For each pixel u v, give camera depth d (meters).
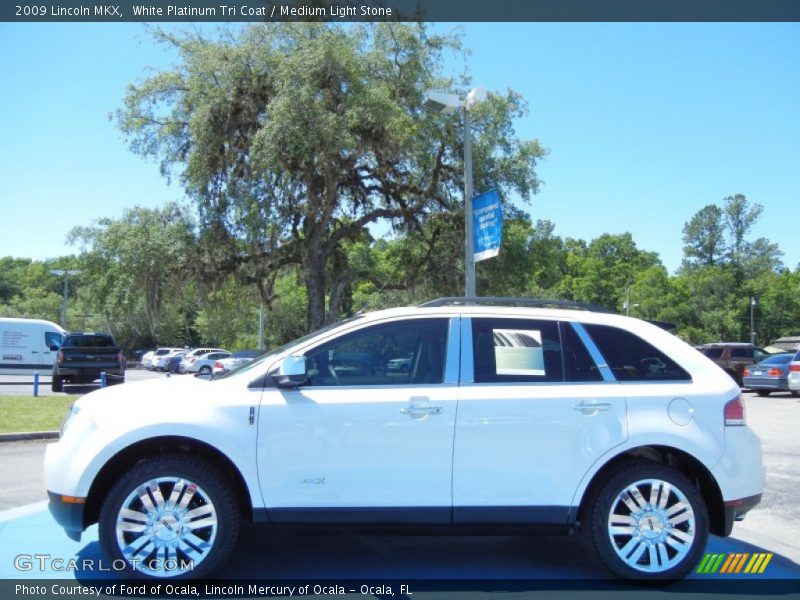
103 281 21.53
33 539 5.47
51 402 16.80
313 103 18.73
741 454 4.71
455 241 24.72
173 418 4.47
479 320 4.93
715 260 110.62
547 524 4.58
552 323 4.95
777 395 23.94
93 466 4.42
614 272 105.38
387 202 24.88
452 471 4.53
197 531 4.45
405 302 29.19
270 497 4.46
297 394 4.60
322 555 5.25
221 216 21.05
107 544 4.35
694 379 4.86
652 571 4.58
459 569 4.98
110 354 21.98
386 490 4.50
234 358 34.09
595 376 4.79
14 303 76.31
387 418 4.54
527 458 4.57
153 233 21.25
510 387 4.70
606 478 4.66
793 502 7.27
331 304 25.08
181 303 23.30
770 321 95.56
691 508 4.61
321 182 21.38
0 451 10.12
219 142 20.39
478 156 23.56
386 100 19.72
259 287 24.28
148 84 21.08
